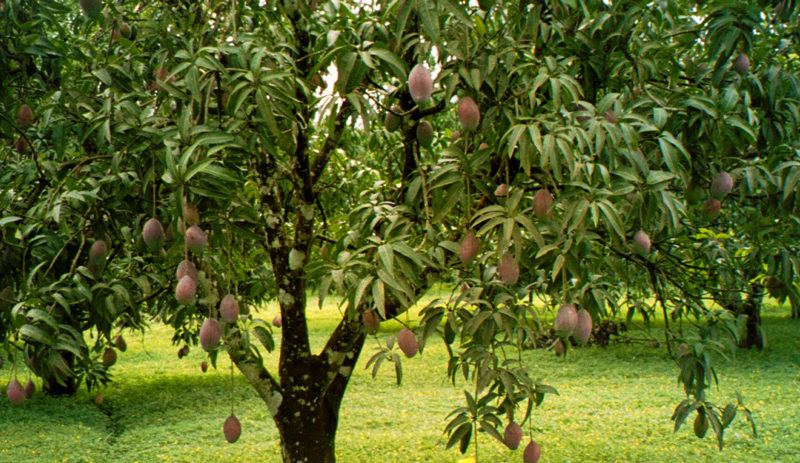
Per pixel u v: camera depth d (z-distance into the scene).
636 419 6.44
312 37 2.46
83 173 2.15
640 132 1.63
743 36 1.68
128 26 2.63
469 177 1.57
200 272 2.28
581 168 1.50
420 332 1.90
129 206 2.01
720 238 2.59
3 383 8.05
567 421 6.46
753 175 1.75
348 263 1.61
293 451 3.06
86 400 7.67
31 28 2.21
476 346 1.87
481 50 1.66
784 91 1.81
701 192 1.83
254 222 1.95
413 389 8.27
